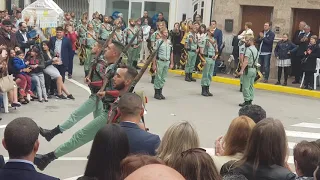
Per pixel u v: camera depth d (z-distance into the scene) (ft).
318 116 45.91
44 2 60.95
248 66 46.29
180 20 75.61
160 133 36.32
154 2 78.13
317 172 12.69
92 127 25.34
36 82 43.70
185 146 14.49
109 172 13.11
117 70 23.88
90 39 55.52
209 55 51.42
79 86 53.11
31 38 53.26
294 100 53.21
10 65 41.91
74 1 88.63
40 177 12.09
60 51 49.73
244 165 14.25
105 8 83.20
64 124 27.61
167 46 48.62
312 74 57.16
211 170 11.23
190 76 60.75
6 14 68.95
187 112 43.88
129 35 60.85
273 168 14.02
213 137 36.09
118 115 21.17
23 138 12.10
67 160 29.25
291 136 38.24
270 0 64.95
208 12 71.77
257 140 14.10
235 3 67.05
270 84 59.41
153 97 49.67
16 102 40.27
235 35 65.87
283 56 58.54
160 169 6.99
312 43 56.49
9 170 12.02
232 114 44.21
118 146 13.24
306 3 63.00
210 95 52.26
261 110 18.75
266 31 60.70
